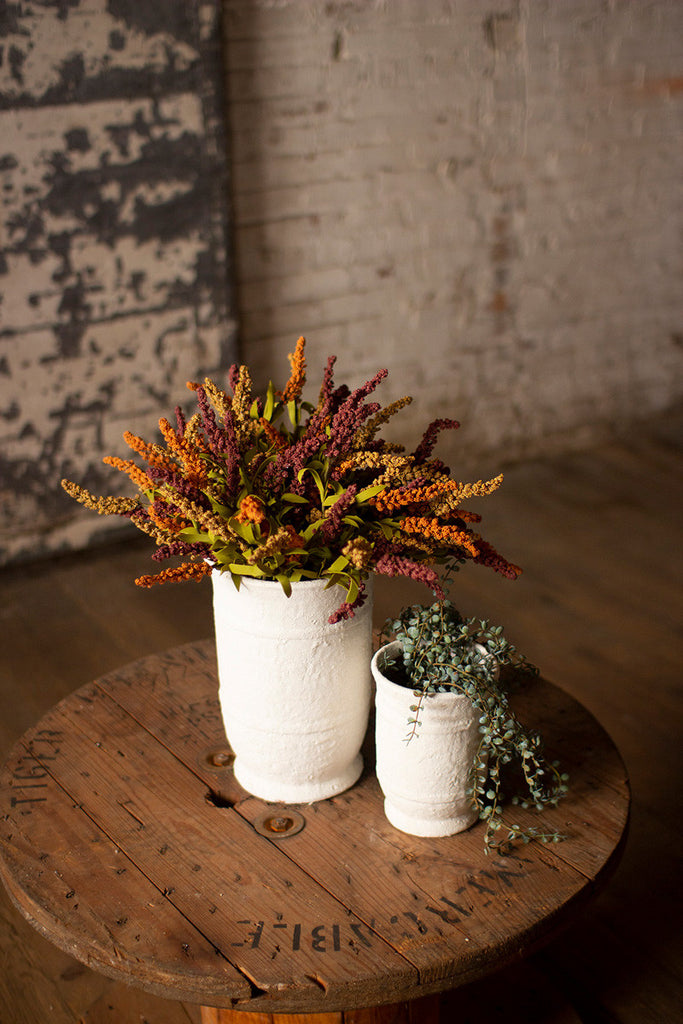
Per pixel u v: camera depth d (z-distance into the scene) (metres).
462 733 1.08
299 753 1.16
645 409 4.13
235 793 1.22
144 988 0.97
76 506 3.03
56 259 2.75
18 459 2.88
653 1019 1.54
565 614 2.74
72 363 2.87
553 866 1.08
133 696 1.43
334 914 1.02
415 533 1.11
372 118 3.15
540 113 3.45
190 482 1.08
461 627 1.12
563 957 1.65
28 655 2.53
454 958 0.96
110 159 2.73
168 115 2.77
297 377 1.24
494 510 3.41
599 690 2.38
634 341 3.99
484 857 1.10
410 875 1.07
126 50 2.65
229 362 3.13
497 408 3.76
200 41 2.74
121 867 1.09
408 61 3.14
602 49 3.47
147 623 2.68
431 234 3.40
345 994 0.94
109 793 1.21
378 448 1.20
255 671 1.11
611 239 3.78
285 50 2.94
